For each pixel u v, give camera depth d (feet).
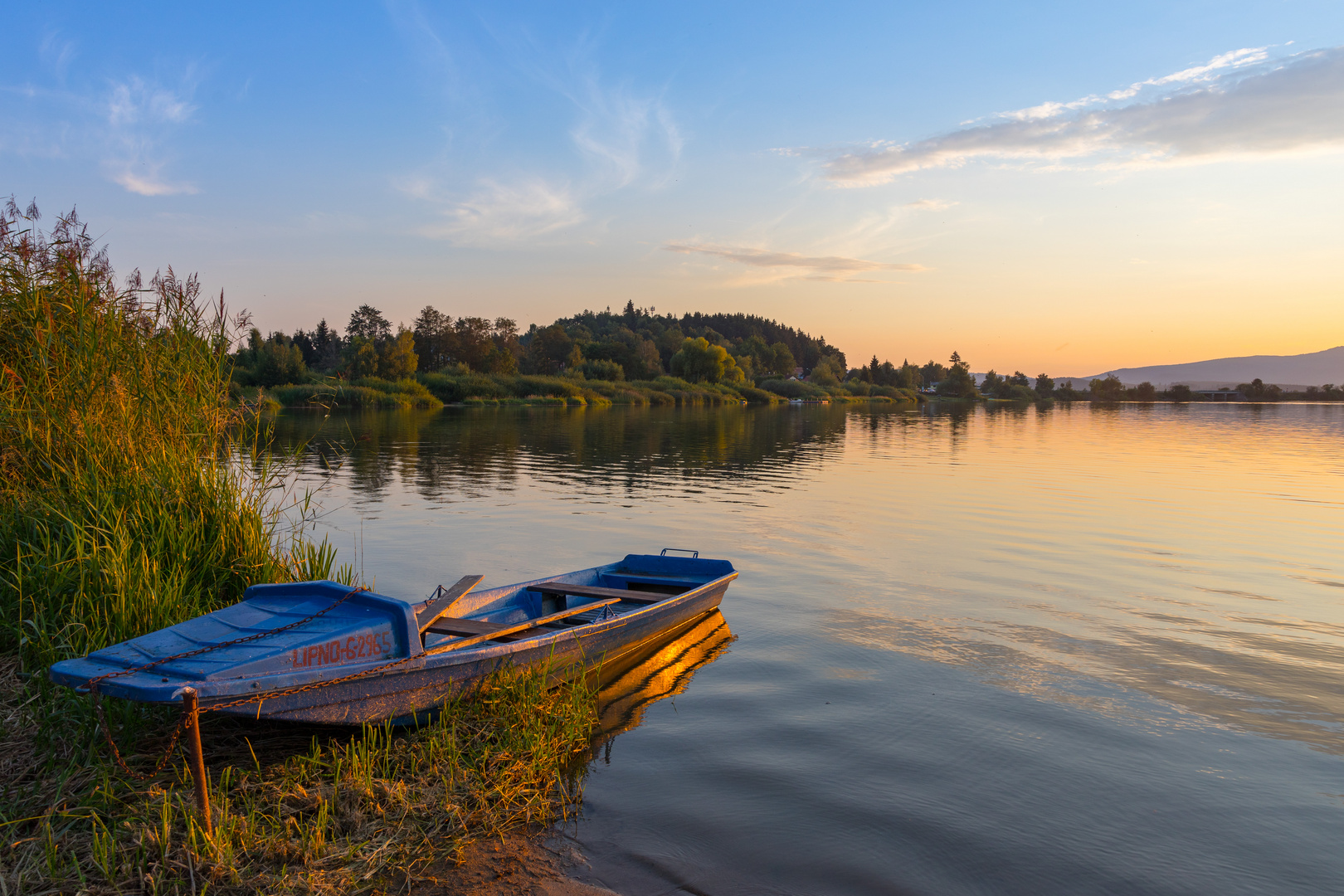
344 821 14.66
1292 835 15.62
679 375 403.54
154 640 15.99
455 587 23.95
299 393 190.49
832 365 532.32
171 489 22.75
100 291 24.73
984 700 22.25
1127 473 80.02
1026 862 14.62
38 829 13.55
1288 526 50.19
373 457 87.25
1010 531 48.03
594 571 31.71
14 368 23.84
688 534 46.11
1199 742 19.69
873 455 99.81
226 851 13.08
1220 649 26.73
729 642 27.35
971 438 134.92
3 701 16.87
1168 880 14.19
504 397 253.44
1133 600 33.01
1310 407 380.78
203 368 25.09
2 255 24.08
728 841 15.12
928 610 31.48
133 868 12.72
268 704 15.03
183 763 15.98
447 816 15.07
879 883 13.92
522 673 20.86
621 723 20.61
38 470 22.88
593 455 93.35
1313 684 23.58
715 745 19.31
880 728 20.40
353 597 18.10
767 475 75.61
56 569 19.29
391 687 17.31
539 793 16.52
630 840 15.11
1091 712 21.48
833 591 34.35
